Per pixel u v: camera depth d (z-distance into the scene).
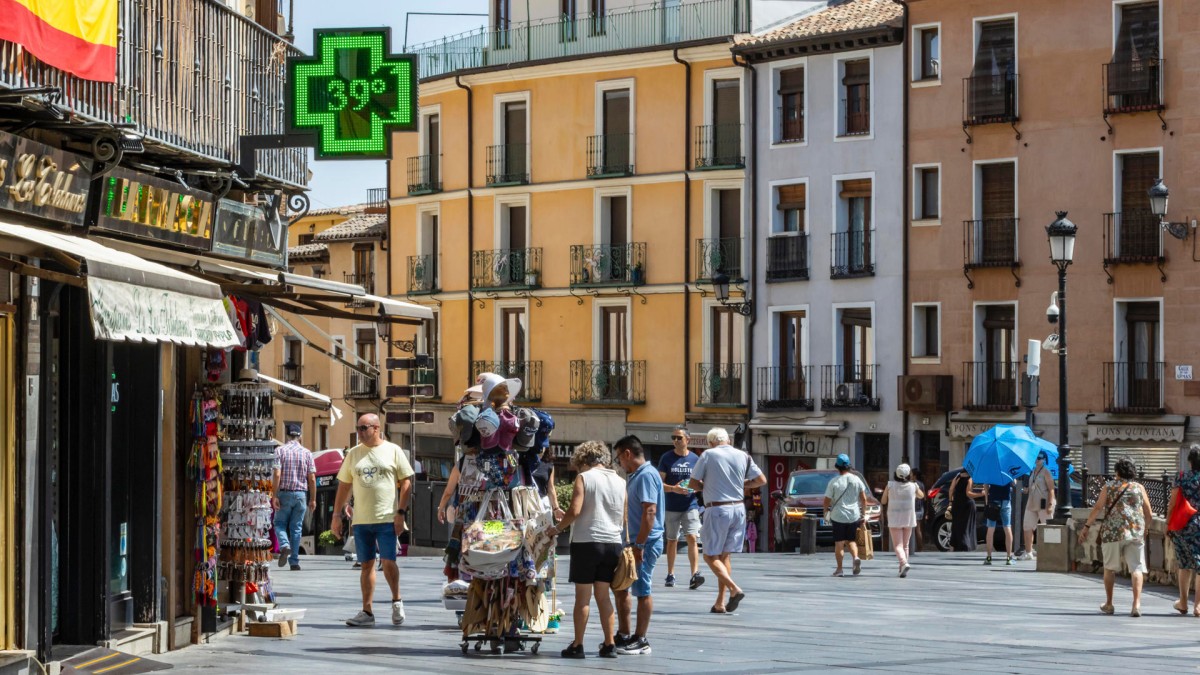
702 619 24.41
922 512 49.91
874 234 65.56
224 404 20.27
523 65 74.94
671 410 71.00
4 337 15.82
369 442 22.25
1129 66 59.62
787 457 68.25
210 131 20.55
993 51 63.00
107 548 17.86
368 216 93.50
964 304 63.34
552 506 20.30
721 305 69.50
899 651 20.52
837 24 66.88
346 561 40.84
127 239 18.62
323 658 18.55
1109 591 26.70
